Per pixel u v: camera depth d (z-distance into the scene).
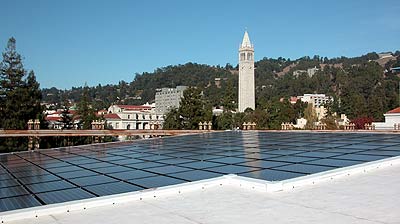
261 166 11.42
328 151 14.20
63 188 9.48
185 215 6.98
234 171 10.74
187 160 13.83
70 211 7.47
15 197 8.75
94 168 12.87
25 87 72.62
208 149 17.88
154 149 19.44
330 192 8.02
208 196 8.22
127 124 142.50
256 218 6.58
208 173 10.70
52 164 15.05
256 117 109.88
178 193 8.58
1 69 71.31
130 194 8.23
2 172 13.50
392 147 14.42
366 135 22.00
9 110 69.62
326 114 124.31
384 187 8.20
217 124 105.62
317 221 6.23
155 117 151.75
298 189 8.41
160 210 7.36
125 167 12.73
